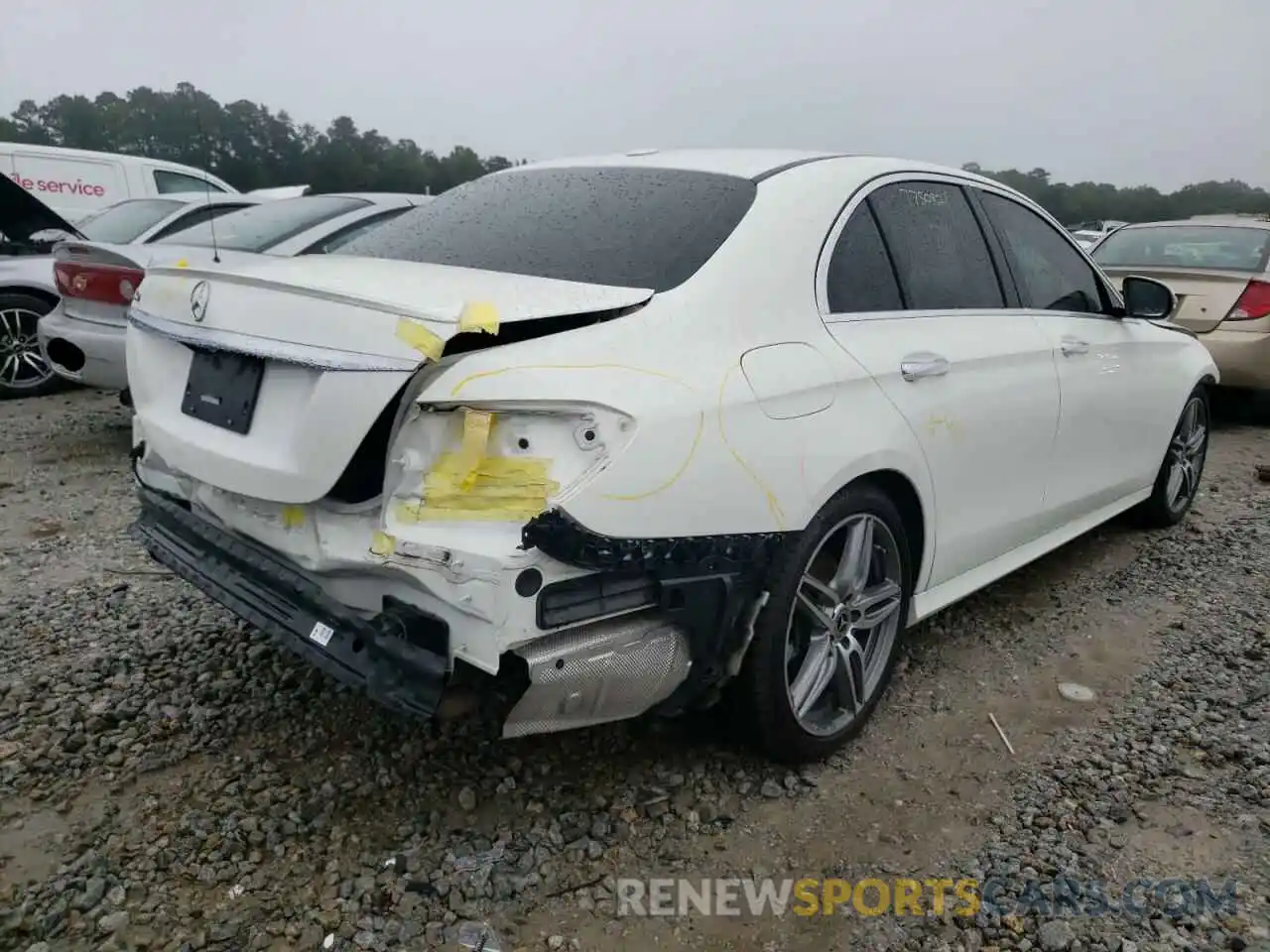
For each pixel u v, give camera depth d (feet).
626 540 7.29
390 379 7.10
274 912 7.64
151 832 8.46
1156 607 13.96
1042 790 9.53
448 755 9.70
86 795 8.93
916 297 10.75
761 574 8.40
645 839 8.65
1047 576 15.08
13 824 8.51
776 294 9.07
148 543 9.77
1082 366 13.16
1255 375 24.43
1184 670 12.01
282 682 10.93
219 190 39.40
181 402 8.98
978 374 11.04
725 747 9.96
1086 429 13.39
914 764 9.98
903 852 8.63
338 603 7.82
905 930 7.73
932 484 10.34
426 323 7.11
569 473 7.11
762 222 9.32
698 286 8.60
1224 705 11.14
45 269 25.80
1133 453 14.98
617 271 8.84
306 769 9.45
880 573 10.23
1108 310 14.56
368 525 7.52
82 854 8.18
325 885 7.94
